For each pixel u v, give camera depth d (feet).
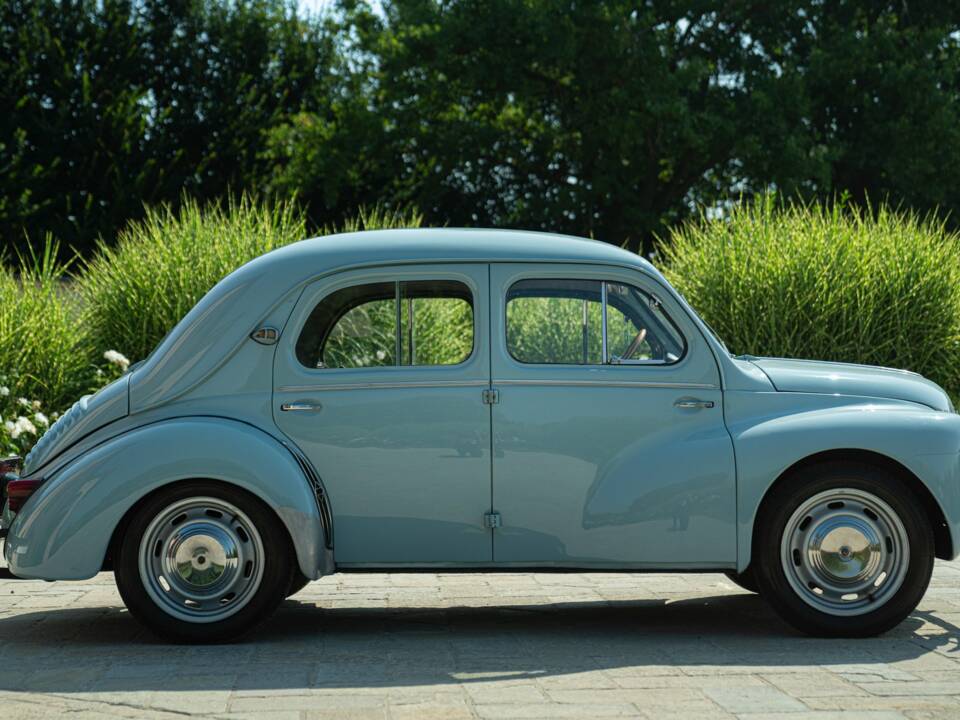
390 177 106.93
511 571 17.84
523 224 105.40
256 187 99.71
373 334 18.03
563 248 18.37
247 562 17.24
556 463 17.58
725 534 17.53
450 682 14.78
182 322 18.25
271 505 16.85
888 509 17.46
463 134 102.47
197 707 13.51
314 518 16.96
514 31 92.89
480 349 17.76
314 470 17.54
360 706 13.55
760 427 17.71
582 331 17.97
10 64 92.48
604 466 17.62
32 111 91.86
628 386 17.79
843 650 16.70
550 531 17.57
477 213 112.78
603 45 90.48
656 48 91.81
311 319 18.01
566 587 22.49
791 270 40.68
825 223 42.65
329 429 17.60
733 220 44.14
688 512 17.52
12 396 36.09
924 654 16.38
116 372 39.32
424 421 17.57
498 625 18.84
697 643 17.28
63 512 17.01
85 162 92.53
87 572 16.94
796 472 17.63
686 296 42.27
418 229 19.03
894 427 17.53
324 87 107.45
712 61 101.19
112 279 41.55
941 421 17.75
